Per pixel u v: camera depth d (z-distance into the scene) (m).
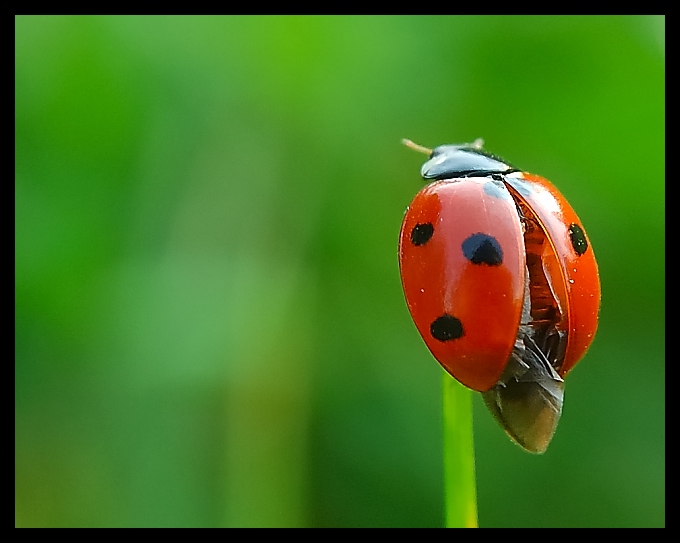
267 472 0.08
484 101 0.09
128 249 0.08
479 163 0.07
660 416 0.08
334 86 0.09
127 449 0.08
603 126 0.09
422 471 0.08
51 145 0.08
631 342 0.08
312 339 0.08
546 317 0.07
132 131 0.08
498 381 0.07
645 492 0.08
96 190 0.08
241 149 0.08
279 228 0.08
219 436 0.08
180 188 0.08
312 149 0.09
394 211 0.09
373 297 0.08
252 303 0.08
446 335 0.07
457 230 0.07
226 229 0.08
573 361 0.07
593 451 0.08
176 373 0.08
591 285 0.07
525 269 0.07
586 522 0.08
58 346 0.08
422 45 0.09
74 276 0.08
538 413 0.07
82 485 0.08
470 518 0.07
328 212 0.08
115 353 0.08
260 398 0.08
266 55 0.09
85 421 0.08
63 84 0.08
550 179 0.09
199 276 0.08
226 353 0.08
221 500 0.08
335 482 0.08
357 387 0.08
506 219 0.07
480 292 0.07
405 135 0.09
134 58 0.08
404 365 0.08
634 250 0.09
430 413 0.08
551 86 0.09
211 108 0.08
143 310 0.08
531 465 0.08
